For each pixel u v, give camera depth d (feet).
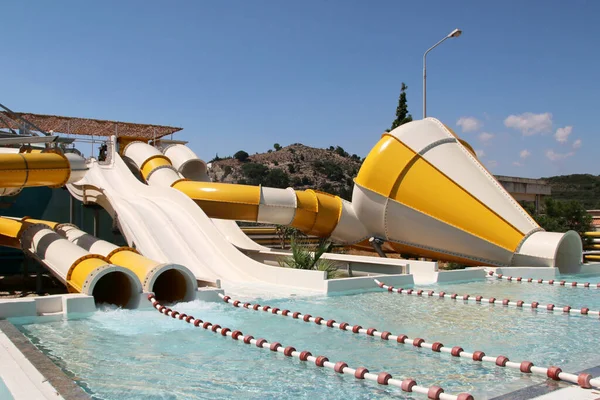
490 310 39.40
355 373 22.50
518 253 58.75
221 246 56.80
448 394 19.08
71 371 23.22
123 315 35.76
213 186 67.87
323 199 69.51
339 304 41.37
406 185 62.90
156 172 79.87
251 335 30.78
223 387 21.12
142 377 22.38
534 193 111.96
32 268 69.92
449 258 63.82
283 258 62.28
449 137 64.49
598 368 23.59
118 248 45.70
